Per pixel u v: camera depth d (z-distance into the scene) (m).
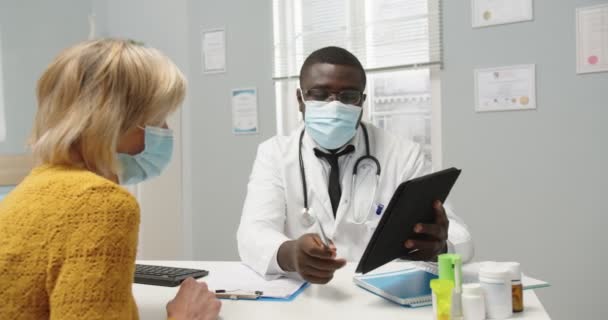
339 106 1.52
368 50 2.40
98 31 2.95
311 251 1.06
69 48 0.81
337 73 1.54
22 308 0.68
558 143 2.07
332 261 1.07
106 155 0.79
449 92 2.25
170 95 0.84
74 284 0.66
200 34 2.77
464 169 2.23
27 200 0.71
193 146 2.81
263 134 2.65
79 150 0.79
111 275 0.68
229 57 2.71
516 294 0.91
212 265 1.40
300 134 1.72
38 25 2.69
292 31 2.56
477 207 2.22
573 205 2.06
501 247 2.18
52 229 0.68
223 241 2.75
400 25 2.34
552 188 2.09
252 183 1.64
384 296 1.02
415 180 0.92
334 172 1.62
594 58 2.00
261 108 2.65
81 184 0.71
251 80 2.67
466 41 2.21
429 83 2.35
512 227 2.16
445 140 2.26
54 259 0.67
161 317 0.96
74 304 0.65
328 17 2.48
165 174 2.46
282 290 1.10
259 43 2.64
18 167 2.36
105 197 0.70
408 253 1.17
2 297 0.68
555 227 2.09
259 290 1.10
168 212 2.47
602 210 2.01
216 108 2.75
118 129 0.79
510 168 2.16
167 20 2.85
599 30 1.99
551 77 2.07
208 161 2.78
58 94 0.78
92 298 0.66
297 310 0.96
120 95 0.79
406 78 2.43
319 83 1.54
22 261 0.68
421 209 1.06
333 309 0.97
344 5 2.45
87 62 0.78
